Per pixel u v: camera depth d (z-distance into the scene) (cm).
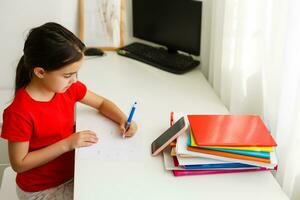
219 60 177
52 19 203
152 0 197
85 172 115
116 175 115
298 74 122
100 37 212
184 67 189
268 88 145
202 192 109
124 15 211
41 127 125
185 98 163
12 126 119
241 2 151
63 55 112
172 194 108
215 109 154
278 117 136
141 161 121
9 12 196
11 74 210
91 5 206
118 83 175
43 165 134
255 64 156
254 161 113
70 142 125
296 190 132
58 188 139
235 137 118
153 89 171
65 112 134
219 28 172
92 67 191
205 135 118
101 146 128
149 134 136
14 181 156
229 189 110
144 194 108
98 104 147
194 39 189
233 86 164
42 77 117
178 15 190
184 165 115
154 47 211
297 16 119
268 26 142
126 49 208
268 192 110
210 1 188
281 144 134
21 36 202
